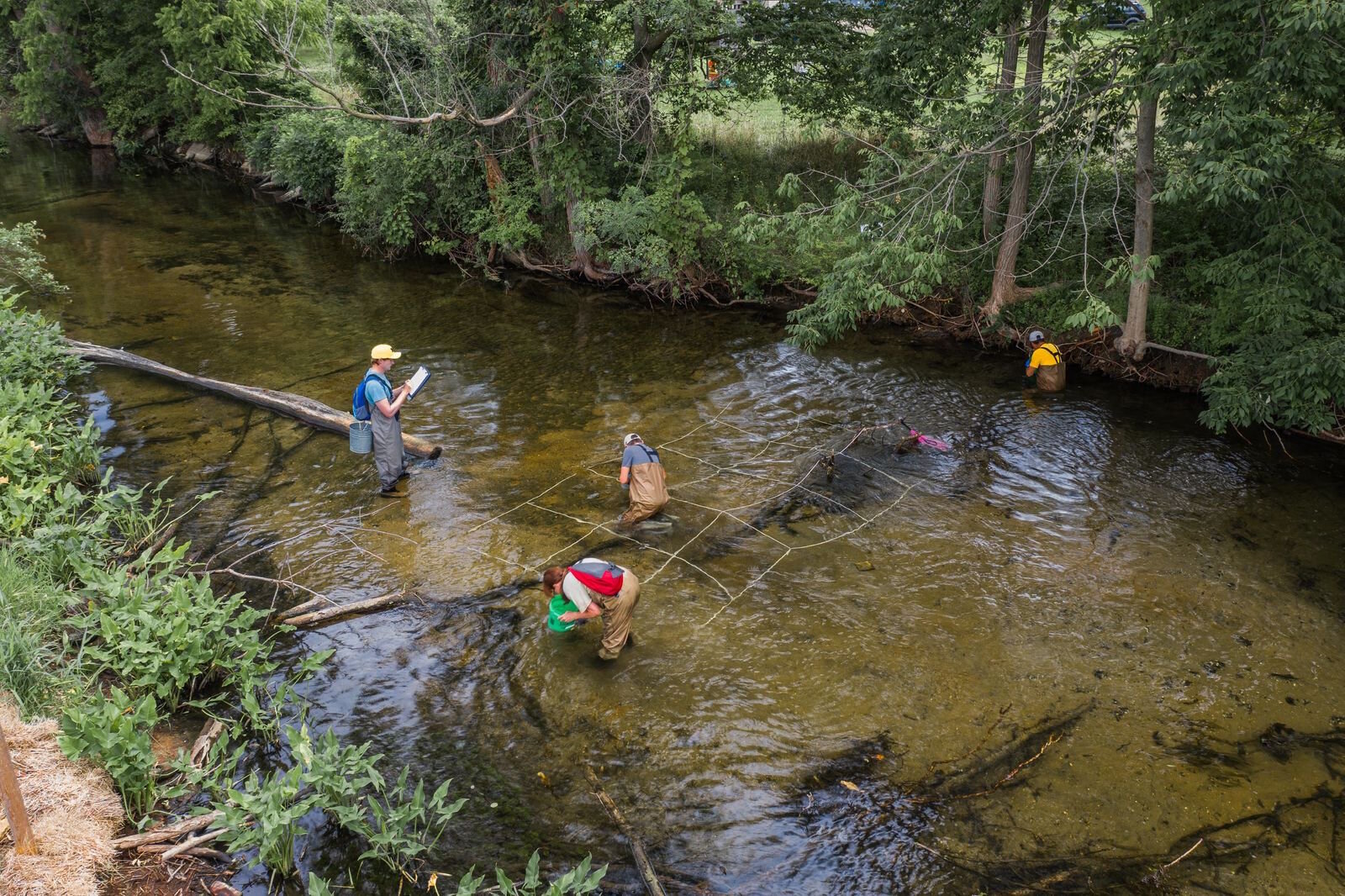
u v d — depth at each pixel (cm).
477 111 1653
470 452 1054
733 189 1739
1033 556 834
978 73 1380
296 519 903
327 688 668
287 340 1402
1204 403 1170
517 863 521
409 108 1714
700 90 1642
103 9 2652
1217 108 900
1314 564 817
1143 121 1112
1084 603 763
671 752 608
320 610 752
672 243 1559
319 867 520
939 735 620
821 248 1528
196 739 611
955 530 881
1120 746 608
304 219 2203
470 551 850
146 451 1033
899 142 1384
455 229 1864
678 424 1127
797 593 782
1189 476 983
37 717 562
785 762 598
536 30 1488
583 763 599
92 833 495
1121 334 1245
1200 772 586
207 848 512
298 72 1339
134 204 2300
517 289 1695
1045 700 652
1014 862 521
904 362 1323
